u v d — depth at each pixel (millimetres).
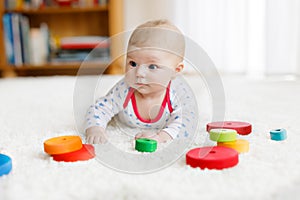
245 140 653
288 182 483
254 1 2256
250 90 1566
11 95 1572
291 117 947
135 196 462
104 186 484
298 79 2031
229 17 2303
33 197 459
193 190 465
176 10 2383
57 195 463
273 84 1797
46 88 1796
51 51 2600
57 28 2748
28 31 2551
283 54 2111
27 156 627
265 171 524
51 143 602
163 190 466
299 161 569
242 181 489
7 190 478
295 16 2070
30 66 2512
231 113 1011
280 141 696
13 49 2521
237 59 2330
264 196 448
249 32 2277
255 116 967
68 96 1478
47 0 2539
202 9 2326
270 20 2102
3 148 683
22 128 879
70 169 552
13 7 2514
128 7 2613
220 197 446
